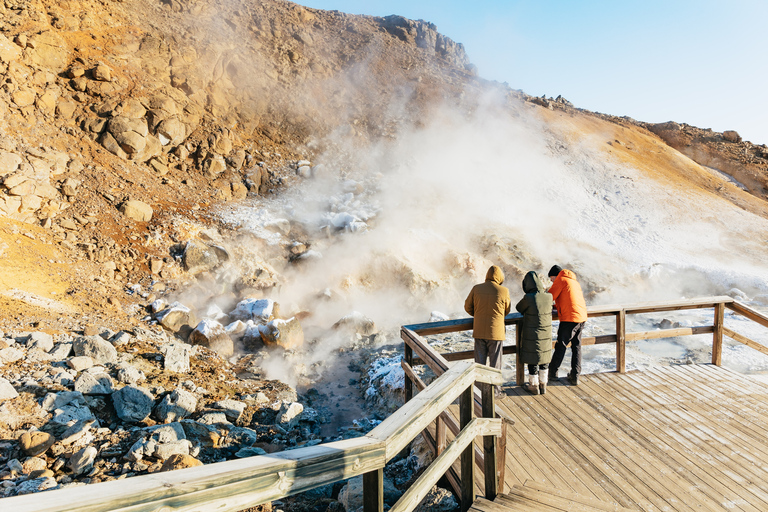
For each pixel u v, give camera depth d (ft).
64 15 55.57
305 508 15.49
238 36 79.05
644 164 86.84
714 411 16.60
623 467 13.23
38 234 35.35
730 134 108.99
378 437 6.73
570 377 19.06
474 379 10.36
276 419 22.09
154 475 4.40
